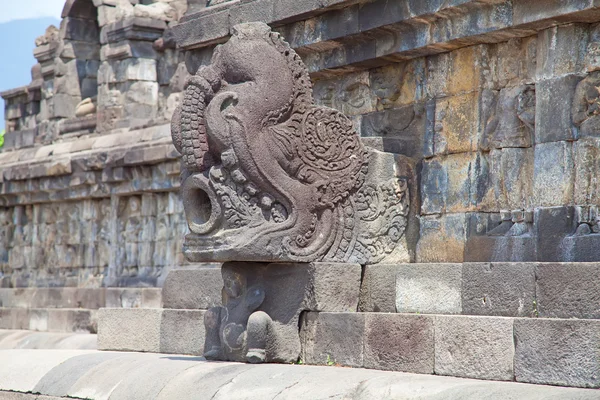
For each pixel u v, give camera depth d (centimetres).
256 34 1034
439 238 1074
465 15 1023
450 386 788
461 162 1063
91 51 2420
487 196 1040
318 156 1038
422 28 1071
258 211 1012
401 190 1092
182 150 1038
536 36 998
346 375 877
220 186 1007
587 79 938
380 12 1092
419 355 920
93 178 2072
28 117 2556
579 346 795
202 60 1340
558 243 939
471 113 1055
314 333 1018
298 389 866
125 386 1012
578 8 913
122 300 1925
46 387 1105
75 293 2061
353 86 1206
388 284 1038
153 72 2152
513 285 910
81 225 2198
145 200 1989
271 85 1015
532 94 1002
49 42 2447
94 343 1655
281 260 1013
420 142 1119
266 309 1031
